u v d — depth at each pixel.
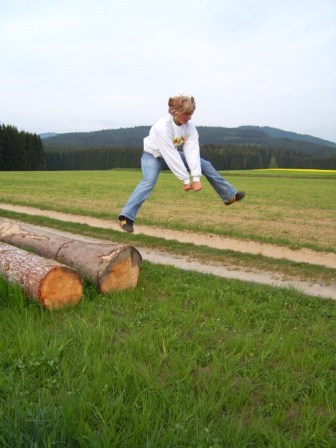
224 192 6.14
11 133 93.69
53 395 3.84
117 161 124.44
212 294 7.07
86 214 18.53
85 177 57.75
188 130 5.70
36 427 3.02
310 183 52.44
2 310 5.90
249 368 4.45
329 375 4.38
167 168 6.22
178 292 7.16
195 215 19.61
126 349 4.71
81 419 3.26
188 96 5.46
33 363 4.23
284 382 4.19
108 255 6.96
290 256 11.29
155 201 26.06
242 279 8.89
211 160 115.62
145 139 6.09
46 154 120.06
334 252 11.69
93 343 4.79
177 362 4.43
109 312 6.01
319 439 3.29
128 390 3.86
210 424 3.37
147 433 3.18
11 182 43.00
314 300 7.13
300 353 4.88
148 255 11.06
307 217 19.75
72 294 6.28
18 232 8.70
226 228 15.70
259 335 5.44
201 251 11.34
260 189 40.47
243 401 3.81
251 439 3.26
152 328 5.38
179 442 3.11
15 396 3.62
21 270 6.30
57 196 27.56
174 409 3.51
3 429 3.01
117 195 29.05
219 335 5.41
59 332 5.11
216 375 4.15
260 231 15.41
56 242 7.88
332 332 5.78
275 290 7.63
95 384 3.82
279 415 3.60
